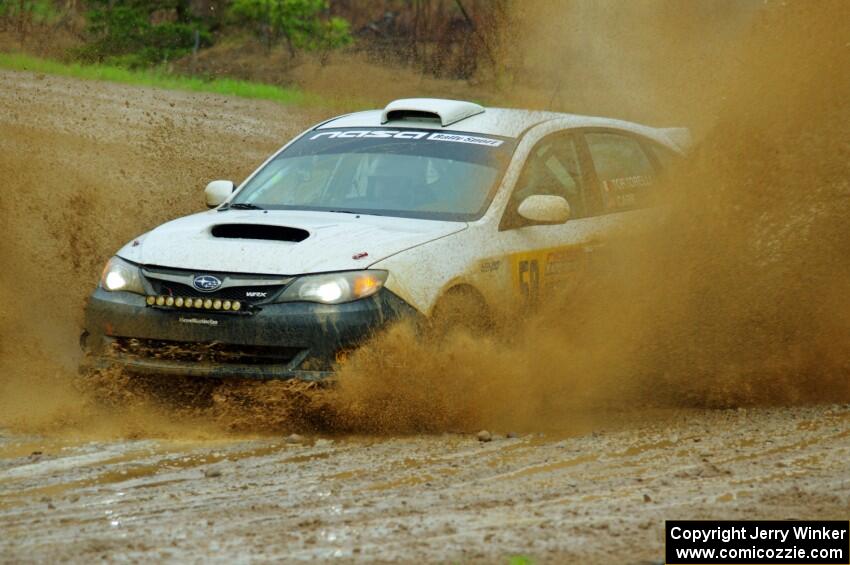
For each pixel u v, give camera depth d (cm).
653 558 1423
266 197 2572
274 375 2116
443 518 1598
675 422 2288
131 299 2216
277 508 1650
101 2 12344
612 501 1694
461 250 2283
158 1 13162
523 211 2408
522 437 2144
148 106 7225
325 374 2102
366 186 2508
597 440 2120
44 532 1528
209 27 13188
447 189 2458
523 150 2556
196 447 2022
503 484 1800
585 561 1410
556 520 1588
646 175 2814
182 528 1545
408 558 1414
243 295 2139
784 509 1641
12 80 7738
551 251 2452
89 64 10025
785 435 2159
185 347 2166
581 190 2622
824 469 1889
